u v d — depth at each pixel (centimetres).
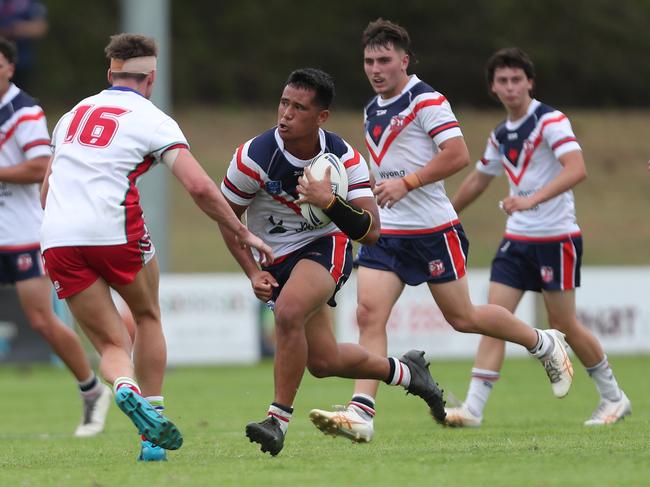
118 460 2169
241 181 2120
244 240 2008
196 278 5459
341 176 2084
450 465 1948
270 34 14062
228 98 13725
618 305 5653
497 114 12912
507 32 14012
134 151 2027
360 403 2409
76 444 2658
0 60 3045
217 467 1989
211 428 3044
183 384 4616
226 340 5494
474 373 2923
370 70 2575
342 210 2062
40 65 12950
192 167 2006
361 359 2273
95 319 2033
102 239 1997
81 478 1886
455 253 2584
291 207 2142
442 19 14062
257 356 5556
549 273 2919
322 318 2173
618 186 10944
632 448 2159
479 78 14075
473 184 3038
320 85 2045
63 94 13050
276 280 2200
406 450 2227
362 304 2552
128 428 3162
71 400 4175
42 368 5509
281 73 14025
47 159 3072
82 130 2050
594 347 2909
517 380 4594
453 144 2495
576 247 2930
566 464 1933
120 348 2036
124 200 2017
